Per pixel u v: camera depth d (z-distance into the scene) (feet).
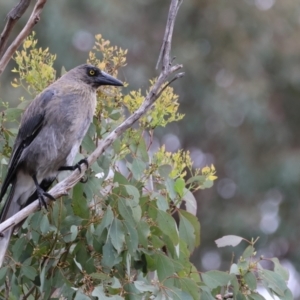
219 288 28.73
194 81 78.64
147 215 29.48
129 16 79.15
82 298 26.66
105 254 27.99
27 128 31.89
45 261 28.63
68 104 32.04
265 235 75.20
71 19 73.56
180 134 80.48
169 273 28.30
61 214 28.50
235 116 80.12
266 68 83.10
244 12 81.87
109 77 32.35
